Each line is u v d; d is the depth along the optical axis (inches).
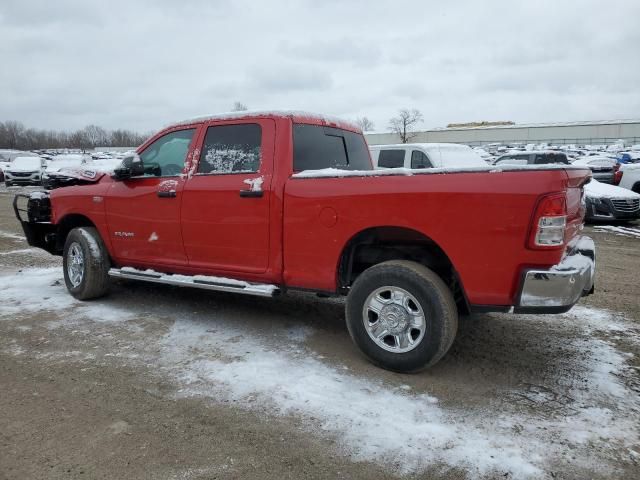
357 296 152.3
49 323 192.4
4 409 127.2
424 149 403.2
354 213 149.9
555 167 126.5
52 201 235.8
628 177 545.0
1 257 326.0
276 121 171.2
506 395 135.9
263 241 168.7
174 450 110.3
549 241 126.8
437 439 114.5
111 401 131.2
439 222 137.7
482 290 135.3
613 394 136.9
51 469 103.9
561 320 198.8
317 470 104.0
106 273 219.9
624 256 329.7
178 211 187.5
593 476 102.5
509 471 103.7
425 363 143.0
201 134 186.7
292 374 147.3
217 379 143.9
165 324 191.8
